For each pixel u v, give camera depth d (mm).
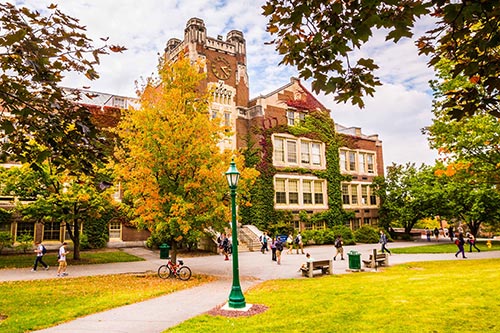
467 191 32469
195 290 13172
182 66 18094
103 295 12203
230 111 37031
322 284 13500
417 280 13211
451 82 17422
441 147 20203
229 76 38250
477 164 18906
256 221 33969
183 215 15344
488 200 33250
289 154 38406
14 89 5180
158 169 16500
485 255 24031
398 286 12125
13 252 26625
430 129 19906
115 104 34469
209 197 16203
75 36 5191
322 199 40219
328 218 39406
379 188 45688
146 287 13891
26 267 20188
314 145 40688
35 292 12773
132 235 31766
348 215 41531
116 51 5508
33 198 22844
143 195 16953
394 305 9461
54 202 21094
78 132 5457
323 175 40125
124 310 10016
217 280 15625
